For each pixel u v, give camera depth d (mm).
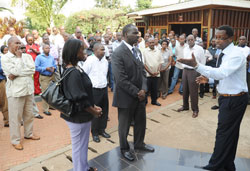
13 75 3482
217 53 6258
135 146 3445
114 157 3232
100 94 3885
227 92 2654
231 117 2666
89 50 4715
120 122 3139
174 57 7125
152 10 10414
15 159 3393
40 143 3900
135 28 2916
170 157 3238
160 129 4453
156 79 5793
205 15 8102
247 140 3963
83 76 2359
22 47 3863
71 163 3293
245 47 5801
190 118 5027
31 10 14477
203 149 3668
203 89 6496
